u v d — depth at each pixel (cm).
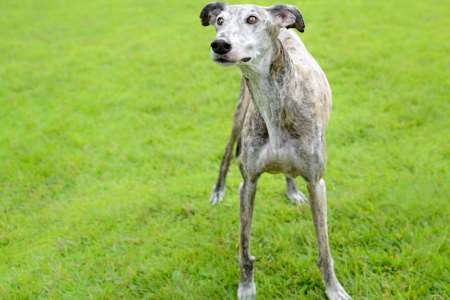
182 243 485
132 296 430
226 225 502
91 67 949
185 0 1277
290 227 476
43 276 464
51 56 1024
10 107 819
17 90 888
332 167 570
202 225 505
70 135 716
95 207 557
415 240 431
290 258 436
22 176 632
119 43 1052
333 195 517
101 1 1353
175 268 451
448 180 509
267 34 348
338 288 389
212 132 690
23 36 1149
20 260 493
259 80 354
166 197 556
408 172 539
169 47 998
